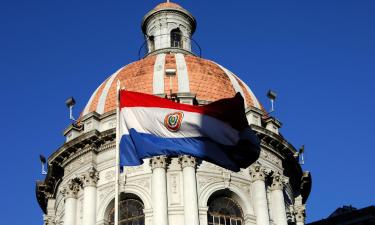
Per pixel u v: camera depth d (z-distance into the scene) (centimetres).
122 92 2605
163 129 2567
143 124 2552
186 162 3862
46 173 4438
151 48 5116
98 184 3981
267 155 4162
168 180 3853
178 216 3728
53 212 4353
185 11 5200
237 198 3906
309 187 4597
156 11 5166
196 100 4094
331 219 3111
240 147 2586
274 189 4084
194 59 4534
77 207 4009
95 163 4050
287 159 4312
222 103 2622
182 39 5100
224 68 4656
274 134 4184
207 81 4331
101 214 3862
